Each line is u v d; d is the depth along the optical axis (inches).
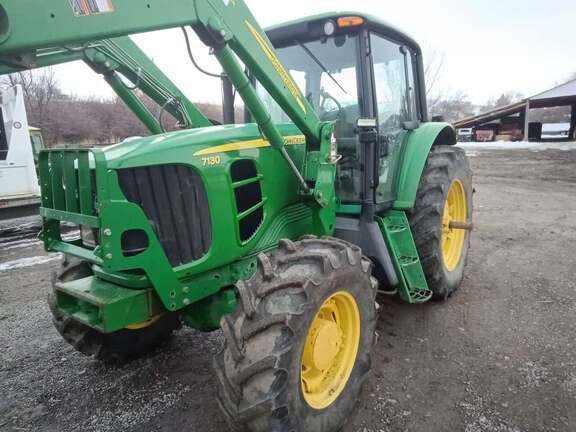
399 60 139.5
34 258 217.6
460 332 128.2
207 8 74.7
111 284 85.8
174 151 83.5
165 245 84.1
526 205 329.1
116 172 75.9
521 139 973.8
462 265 160.7
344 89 120.1
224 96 135.0
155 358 117.1
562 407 93.4
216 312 95.3
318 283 78.7
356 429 87.7
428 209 135.5
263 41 86.7
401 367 110.0
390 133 133.2
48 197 91.1
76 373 110.8
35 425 91.6
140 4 66.2
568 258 195.8
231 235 90.3
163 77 121.2
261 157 98.3
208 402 98.2
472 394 98.4
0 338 130.0
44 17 57.1
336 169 120.7
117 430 89.7
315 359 83.1
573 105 935.0
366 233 117.3
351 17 110.3
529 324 132.3
